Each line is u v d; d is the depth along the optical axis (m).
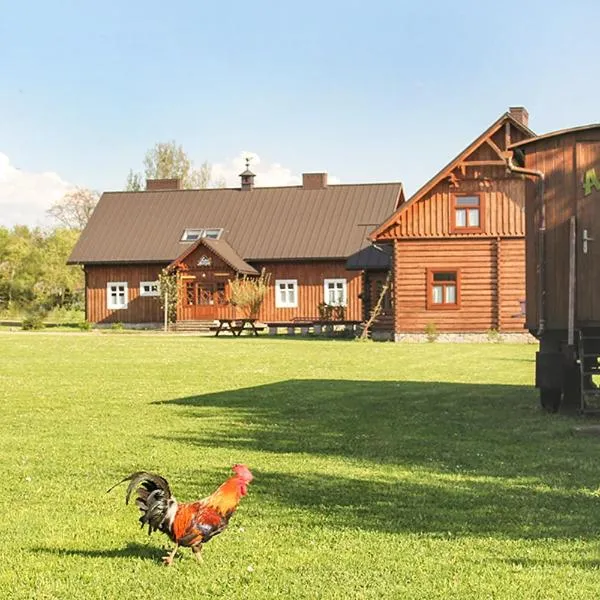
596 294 16.14
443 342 42.69
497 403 18.23
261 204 62.75
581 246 16.27
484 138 42.00
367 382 22.89
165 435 14.38
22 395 20.11
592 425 14.95
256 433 14.54
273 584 7.06
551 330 16.66
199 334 52.41
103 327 61.31
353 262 50.66
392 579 7.14
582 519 8.90
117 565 7.57
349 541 8.20
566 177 16.50
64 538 8.41
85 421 16.02
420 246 43.34
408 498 9.84
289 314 58.66
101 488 10.50
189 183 99.56
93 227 63.25
